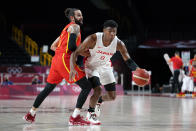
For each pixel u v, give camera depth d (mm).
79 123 4609
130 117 5641
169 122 4910
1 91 14297
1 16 24781
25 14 25047
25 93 14492
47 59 20984
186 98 12680
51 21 25094
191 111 6926
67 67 4578
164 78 21516
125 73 19844
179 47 20609
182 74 14227
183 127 4352
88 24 24109
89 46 4676
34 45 22031
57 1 25031
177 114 6234
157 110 7152
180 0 22938
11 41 22891
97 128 4270
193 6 22891
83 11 24469
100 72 5055
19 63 20828
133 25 22938
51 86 4766
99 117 5637
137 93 18047
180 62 14109
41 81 16484
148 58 21281
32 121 4777
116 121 5047
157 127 4352
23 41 22891
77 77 4613
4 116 5762
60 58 4602
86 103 9445
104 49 4715
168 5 22984
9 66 17812
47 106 8266
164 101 10664
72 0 24969
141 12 23094
